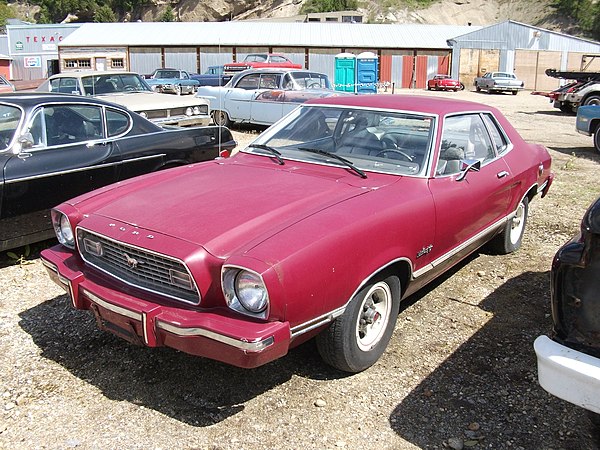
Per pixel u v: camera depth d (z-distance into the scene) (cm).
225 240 307
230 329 281
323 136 446
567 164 1052
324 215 324
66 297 469
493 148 492
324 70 4312
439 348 389
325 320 309
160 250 304
